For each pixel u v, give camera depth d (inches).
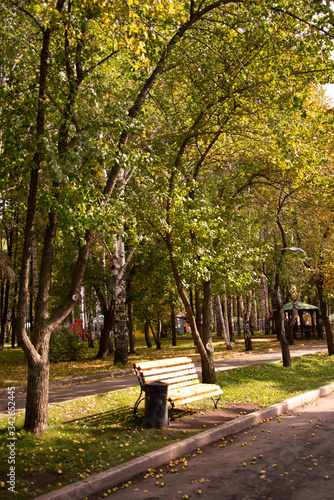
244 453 252.8
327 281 758.5
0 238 702.5
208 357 457.7
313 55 390.6
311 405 394.9
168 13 295.3
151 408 304.0
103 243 694.5
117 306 781.3
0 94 287.0
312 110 420.8
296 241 735.7
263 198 624.1
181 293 449.1
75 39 311.7
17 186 287.7
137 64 294.8
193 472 225.1
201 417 337.7
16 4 295.0
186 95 462.9
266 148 437.4
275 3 374.0
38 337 286.4
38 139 255.3
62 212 261.9
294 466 226.2
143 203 401.7
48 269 298.0
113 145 320.8
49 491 192.7
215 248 440.8
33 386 279.3
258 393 448.1
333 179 442.0
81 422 311.1
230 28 411.2
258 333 1902.1
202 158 472.7
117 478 212.8
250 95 404.5
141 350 1179.9
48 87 338.6
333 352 817.5
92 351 1154.7
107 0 261.0
